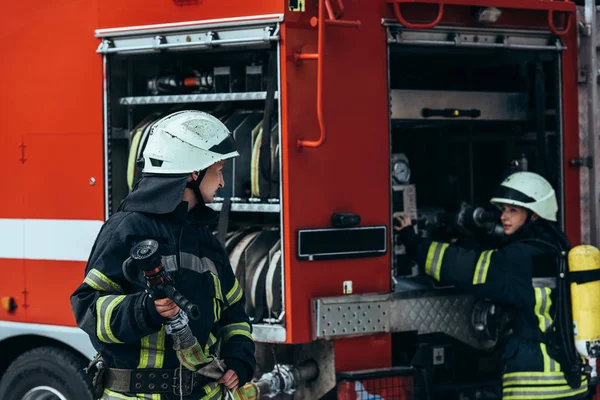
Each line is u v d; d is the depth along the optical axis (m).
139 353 3.82
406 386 5.43
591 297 5.43
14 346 6.59
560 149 6.13
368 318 5.39
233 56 5.79
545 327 5.50
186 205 3.93
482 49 5.99
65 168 6.09
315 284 5.27
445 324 5.79
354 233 5.37
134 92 6.00
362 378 5.30
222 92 5.68
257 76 5.57
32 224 6.24
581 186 6.20
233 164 5.59
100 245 3.83
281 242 5.21
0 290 6.40
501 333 6.02
